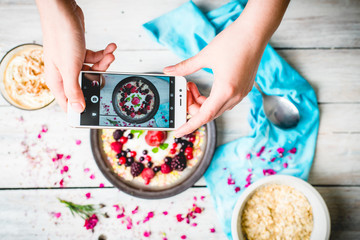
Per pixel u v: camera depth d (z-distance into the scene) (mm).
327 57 1199
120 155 1139
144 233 1167
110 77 880
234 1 1166
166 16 1164
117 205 1174
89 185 1183
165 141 1153
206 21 1141
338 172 1192
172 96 898
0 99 1184
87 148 1191
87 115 874
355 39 1193
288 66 1147
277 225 1074
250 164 1172
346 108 1196
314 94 1176
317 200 1007
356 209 1185
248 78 815
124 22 1195
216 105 812
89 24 1188
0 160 1184
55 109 1191
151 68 1194
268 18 758
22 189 1182
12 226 1175
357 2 1192
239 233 1006
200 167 1104
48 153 1187
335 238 1186
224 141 1198
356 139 1194
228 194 1155
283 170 1166
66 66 801
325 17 1193
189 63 834
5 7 1175
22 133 1188
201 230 1171
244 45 776
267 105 1165
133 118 889
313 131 1176
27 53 1077
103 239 1173
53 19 788
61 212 1181
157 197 1091
